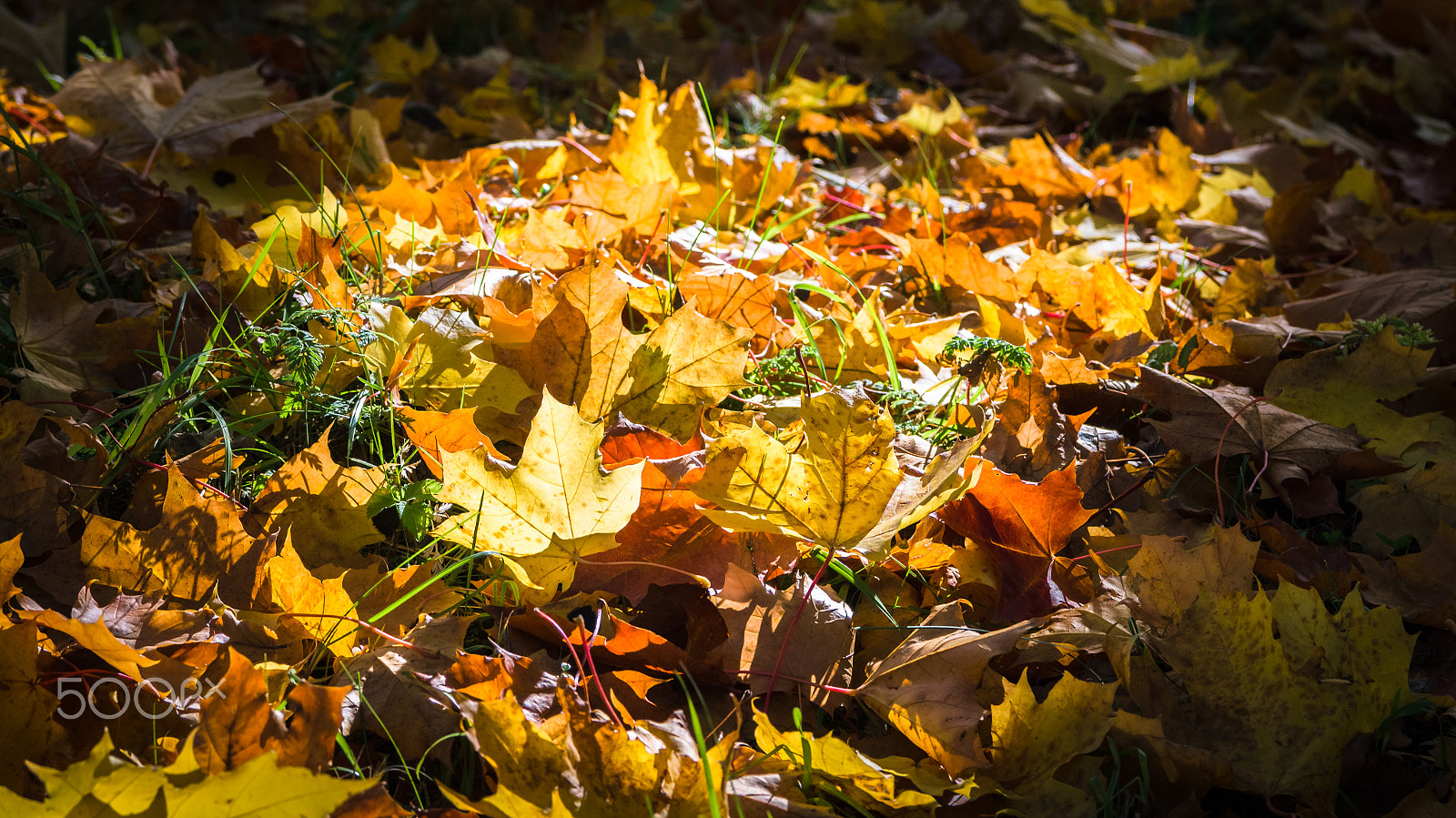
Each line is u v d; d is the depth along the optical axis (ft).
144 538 6.25
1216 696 6.18
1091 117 10.46
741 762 6.02
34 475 6.29
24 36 9.14
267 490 6.39
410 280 6.96
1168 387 6.84
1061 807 6.00
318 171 7.75
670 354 6.59
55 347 6.72
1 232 7.16
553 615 6.24
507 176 7.87
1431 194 8.94
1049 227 7.79
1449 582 6.50
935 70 11.39
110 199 7.45
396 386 6.61
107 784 5.73
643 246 7.30
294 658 6.15
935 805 5.96
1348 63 11.30
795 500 6.25
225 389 6.66
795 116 9.32
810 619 6.22
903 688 6.13
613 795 5.92
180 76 8.59
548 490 6.22
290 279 6.88
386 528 6.53
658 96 7.75
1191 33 13.15
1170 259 7.79
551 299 6.69
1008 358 6.80
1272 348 7.10
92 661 6.10
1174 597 6.35
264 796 5.76
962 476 6.35
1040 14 11.19
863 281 7.48
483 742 5.90
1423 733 6.27
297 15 11.51
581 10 12.60
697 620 6.30
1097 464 6.71
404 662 6.13
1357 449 6.72
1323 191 8.60
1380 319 7.10
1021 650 6.30
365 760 6.07
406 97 8.29
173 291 6.99
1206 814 6.03
